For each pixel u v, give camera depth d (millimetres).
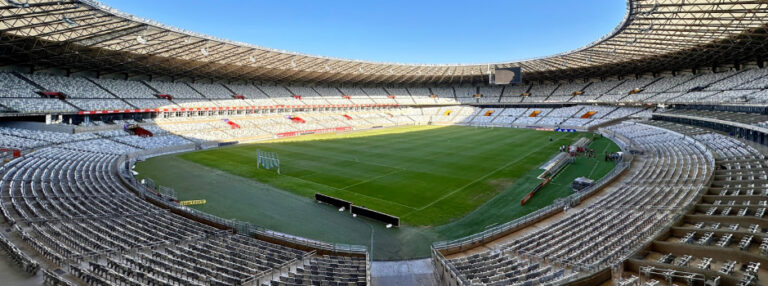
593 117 91688
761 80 65500
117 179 38938
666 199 26812
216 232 23766
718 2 36000
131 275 16234
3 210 23938
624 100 89812
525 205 31344
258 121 88000
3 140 48438
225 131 76312
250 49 66312
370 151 58438
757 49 61500
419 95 125562
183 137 68000
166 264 17406
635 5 39875
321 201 32562
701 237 19219
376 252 22812
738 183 28344
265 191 36188
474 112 115562
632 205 26172
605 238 19969
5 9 36688
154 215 26641
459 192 35188
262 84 101938
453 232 25859
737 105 52656
